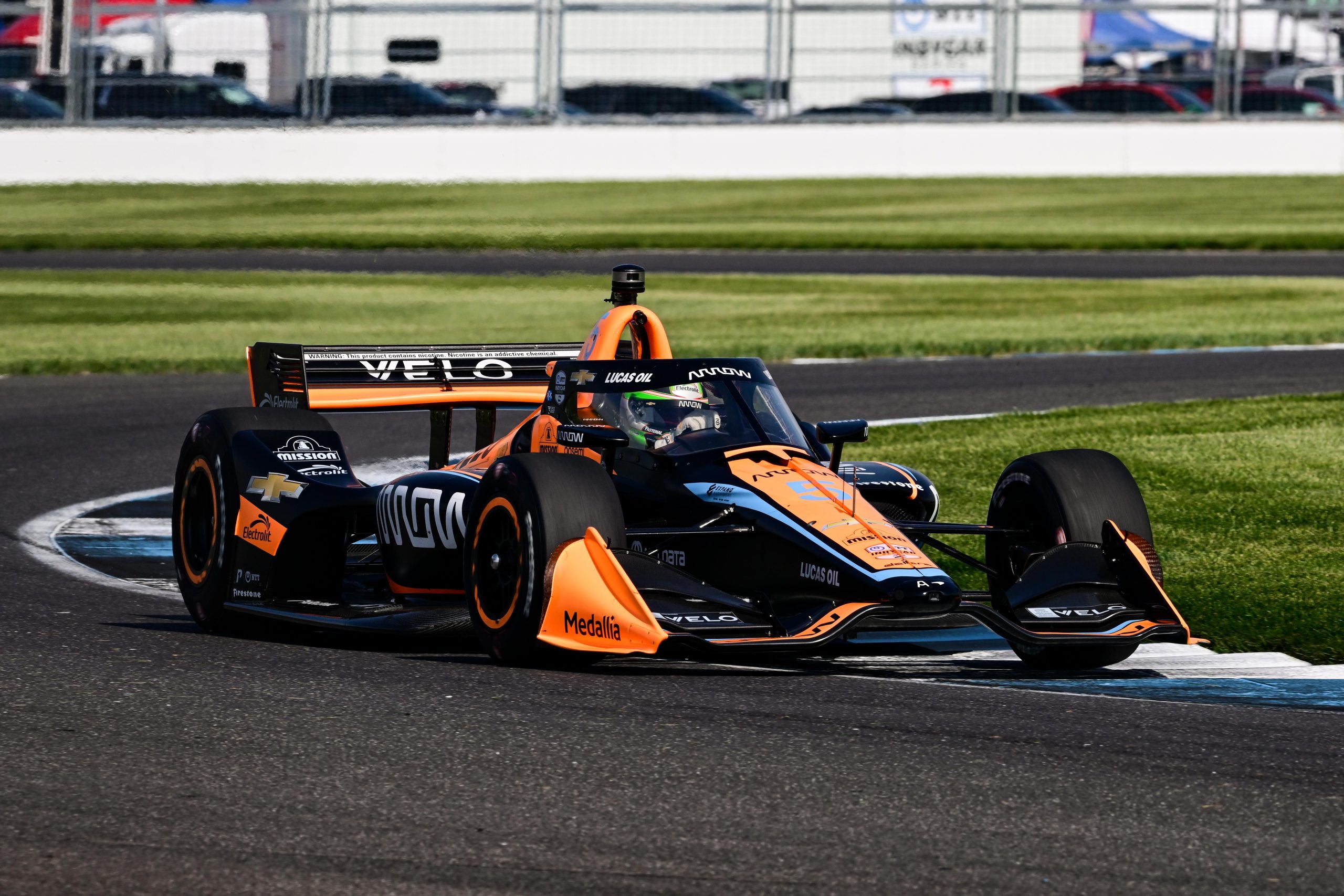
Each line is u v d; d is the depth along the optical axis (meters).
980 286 81.19
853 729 18.06
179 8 125.12
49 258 92.62
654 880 13.43
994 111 127.31
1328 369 55.84
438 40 127.44
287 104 126.56
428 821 14.82
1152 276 85.12
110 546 32.25
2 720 18.23
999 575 23.34
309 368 28.27
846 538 21.14
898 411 48.31
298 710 18.78
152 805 15.26
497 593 21.69
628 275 26.28
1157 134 122.44
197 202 108.00
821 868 13.73
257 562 24.41
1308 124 121.69
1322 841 14.59
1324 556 28.89
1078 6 127.44
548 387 26.91
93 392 53.59
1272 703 19.95
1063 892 13.30
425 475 24.52
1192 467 37.53
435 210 102.81
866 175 123.44
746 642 19.69
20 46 125.62
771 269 88.50
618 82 128.75
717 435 23.39
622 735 17.67
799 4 128.25
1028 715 18.97
